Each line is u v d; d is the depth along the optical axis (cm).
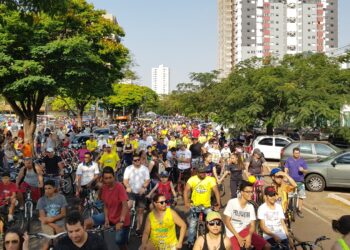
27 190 1088
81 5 2619
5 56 2089
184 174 1531
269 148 2744
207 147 1773
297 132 3469
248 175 1228
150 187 1206
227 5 15988
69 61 2266
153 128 4325
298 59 3067
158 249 645
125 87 7894
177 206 1352
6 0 1126
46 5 1131
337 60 3108
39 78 2116
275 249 693
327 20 14750
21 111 2567
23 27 2147
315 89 2677
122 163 1844
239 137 3200
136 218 1057
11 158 1780
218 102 3566
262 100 2730
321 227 1127
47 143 2202
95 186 1111
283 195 974
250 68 3225
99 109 8356
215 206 894
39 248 896
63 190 1497
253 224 696
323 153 2088
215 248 576
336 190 1792
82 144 2269
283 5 14488
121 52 2817
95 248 509
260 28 14375
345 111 2869
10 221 890
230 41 15912
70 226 498
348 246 451
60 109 7412
